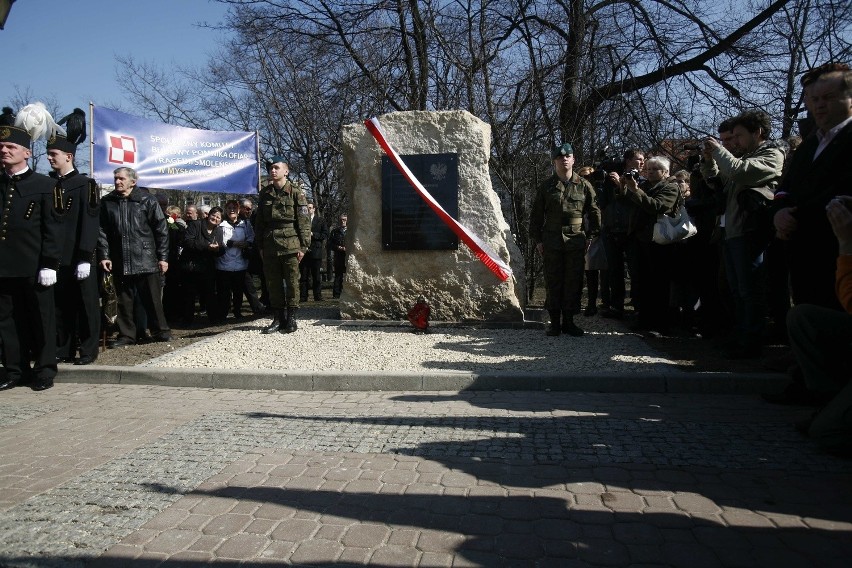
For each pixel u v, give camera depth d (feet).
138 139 31.55
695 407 15.90
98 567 8.61
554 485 11.14
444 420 15.05
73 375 20.30
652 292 24.64
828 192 14.12
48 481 11.74
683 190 25.36
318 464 12.32
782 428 14.07
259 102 59.21
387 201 27.86
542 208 24.82
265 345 23.85
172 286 32.01
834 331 12.37
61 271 21.53
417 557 8.77
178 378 19.57
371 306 28.25
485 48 39.40
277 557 8.82
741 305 20.01
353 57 46.37
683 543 9.04
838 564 8.41
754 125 18.63
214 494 10.98
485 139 27.55
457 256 27.40
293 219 26.16
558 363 19.83
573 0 40.45
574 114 39.14
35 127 22.48
